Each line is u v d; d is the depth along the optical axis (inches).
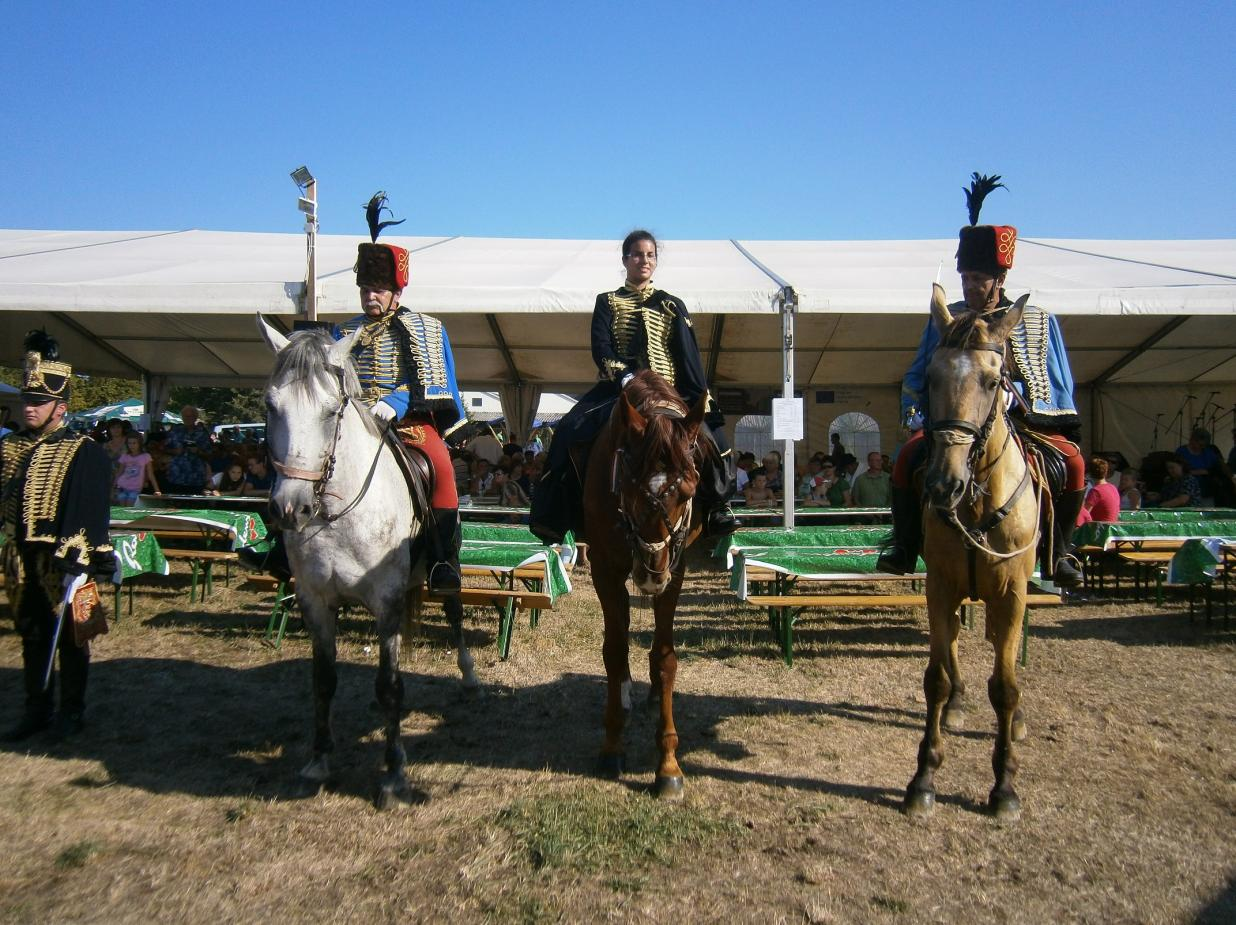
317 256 531.8
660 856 149.1
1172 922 132.8
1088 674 263.6
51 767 188.4
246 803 170.7
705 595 388.8
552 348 644.1
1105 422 708.0
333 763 192.9
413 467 195.9
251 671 263.0
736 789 178.9
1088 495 385.7
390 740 174.7
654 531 153.3
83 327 598.9
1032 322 196.1
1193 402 698.8
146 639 295.3
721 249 623.2
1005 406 162.6
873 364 676.1
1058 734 212.1
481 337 616.4
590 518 180.2
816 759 196.7
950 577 168.2
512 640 301.7
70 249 550.0
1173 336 593.9
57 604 201.3
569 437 195.2
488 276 464.8
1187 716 225.5
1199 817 167.2
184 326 592.7
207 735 210.4
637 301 207.2
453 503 203.5
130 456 469.4
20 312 557.9
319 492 162.1
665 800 171.6
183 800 173.0
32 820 162.6
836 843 155.6
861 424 736.3
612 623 184.1
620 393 187.2
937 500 147.9
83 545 197.2
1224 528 367.9
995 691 167.0
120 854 150.4
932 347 186.7
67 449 200.7
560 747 203.5
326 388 161.2
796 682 257.1
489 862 147.3
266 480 517.0
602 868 145.6
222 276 436.8
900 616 341.7
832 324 581.9
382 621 177.3
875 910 135.0
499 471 613.0
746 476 578.6
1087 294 409.4
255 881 141.7
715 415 200.5
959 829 161.3
